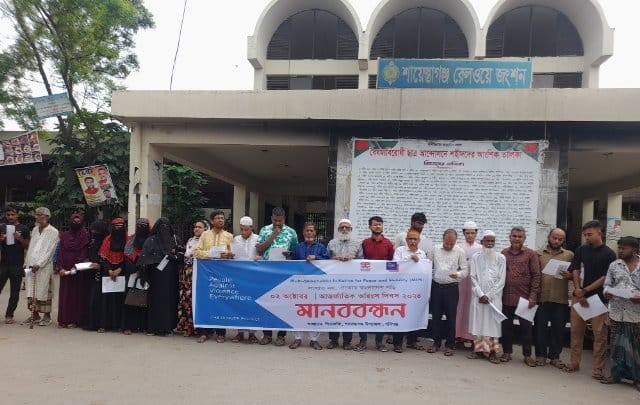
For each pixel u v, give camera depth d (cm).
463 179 779
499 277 569
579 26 2039
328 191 814
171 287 641
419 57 2131
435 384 477
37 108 1098
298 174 1599
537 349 566
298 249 625
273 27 2220
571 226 2100
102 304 651
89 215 1334
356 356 573
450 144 782
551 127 765
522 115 736
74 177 1274
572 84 2041
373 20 2069
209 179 2019
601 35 1884
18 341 592
